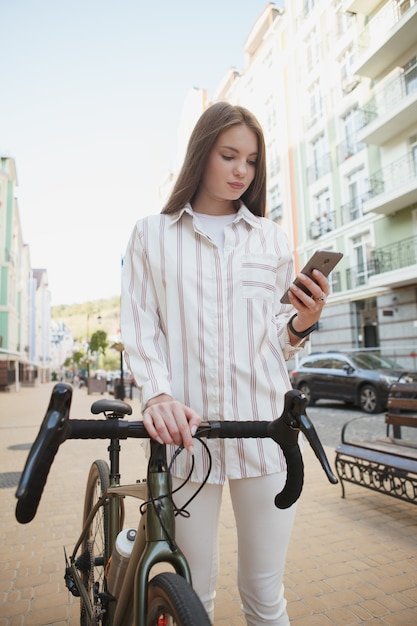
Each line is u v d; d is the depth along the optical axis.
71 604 2.50
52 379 73.44
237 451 1.30
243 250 1.41
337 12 19.00
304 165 21.31
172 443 1.01
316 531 3.39
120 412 1.32
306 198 21.12
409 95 14.22
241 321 1.35
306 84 21.12
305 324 1.30
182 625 0.82
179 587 0.91
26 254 46.94
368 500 4.08
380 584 2.61
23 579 2.79
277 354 1.40
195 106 36.31
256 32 25.98
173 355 1.34
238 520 1.37
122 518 1.69
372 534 3.31
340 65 18.83
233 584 2.66
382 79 16.47
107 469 1.92
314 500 4.11
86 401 18.17
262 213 1.55
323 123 19.98
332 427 8.29
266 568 1.33
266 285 1.40
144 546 1.13
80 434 0.96
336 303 19.03
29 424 10.59
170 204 1.45
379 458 3.76
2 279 32.94
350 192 18.72
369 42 16.66
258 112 25.69
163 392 1.16
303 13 21.31
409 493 4.25
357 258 18.41
